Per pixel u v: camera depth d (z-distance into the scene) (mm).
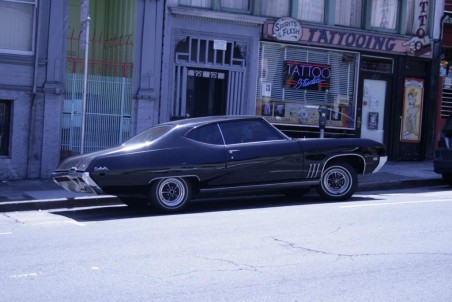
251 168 10922
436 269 6785
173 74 15719
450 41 18703
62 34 14555
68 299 5867
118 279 6488
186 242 8141
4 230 9328
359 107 17719
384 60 18016
